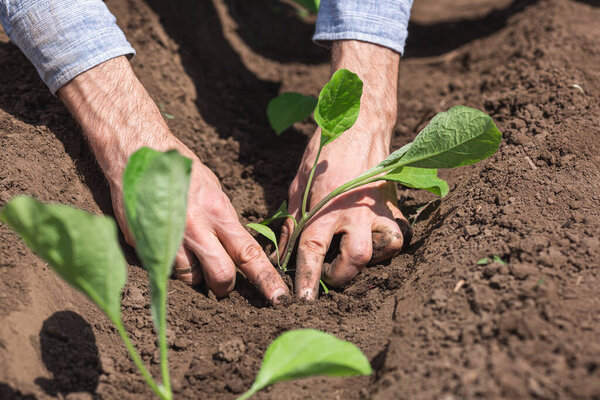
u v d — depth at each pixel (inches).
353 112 60.4
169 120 96.2
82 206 66.6
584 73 94.4
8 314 47.9
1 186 60.8
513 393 38.1
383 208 66.4
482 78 110.7
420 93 115.3
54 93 69.8
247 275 62.2
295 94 85.9
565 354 40.6
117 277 39.3
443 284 53.4
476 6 174.2
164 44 113.3
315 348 41.6
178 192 38.5
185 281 62.7
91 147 68.3
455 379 40.8
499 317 45.4
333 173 67.4
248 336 56.6
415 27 156.9
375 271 65.0
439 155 58.6
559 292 47.6
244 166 93.3
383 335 52.6
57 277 55.4
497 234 59.0
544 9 133.2
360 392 46.9
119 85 67.5
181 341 55.1
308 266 62.6
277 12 155.9
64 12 66.2
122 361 51.6
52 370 47.4
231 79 120.6
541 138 75.4
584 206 61.8
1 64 88.5
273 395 48.1
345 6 75.5
